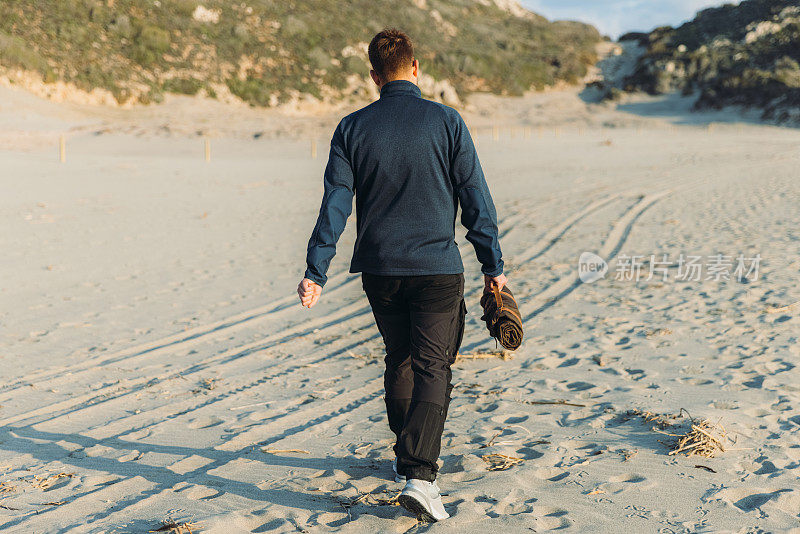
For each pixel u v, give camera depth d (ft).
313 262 7.98
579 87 219.41
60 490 9.96
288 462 10.67
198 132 127.95
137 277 28.12
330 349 18.16
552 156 95.66
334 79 172.76
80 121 132.77
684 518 8.28
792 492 8.82
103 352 18.29
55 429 12.74
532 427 11.80
